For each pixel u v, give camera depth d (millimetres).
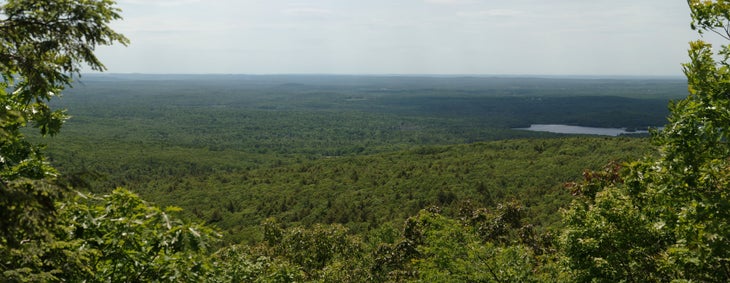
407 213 79875
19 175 8812
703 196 9055
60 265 7117
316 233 34250
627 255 13023
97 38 6828
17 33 6707
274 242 35906
